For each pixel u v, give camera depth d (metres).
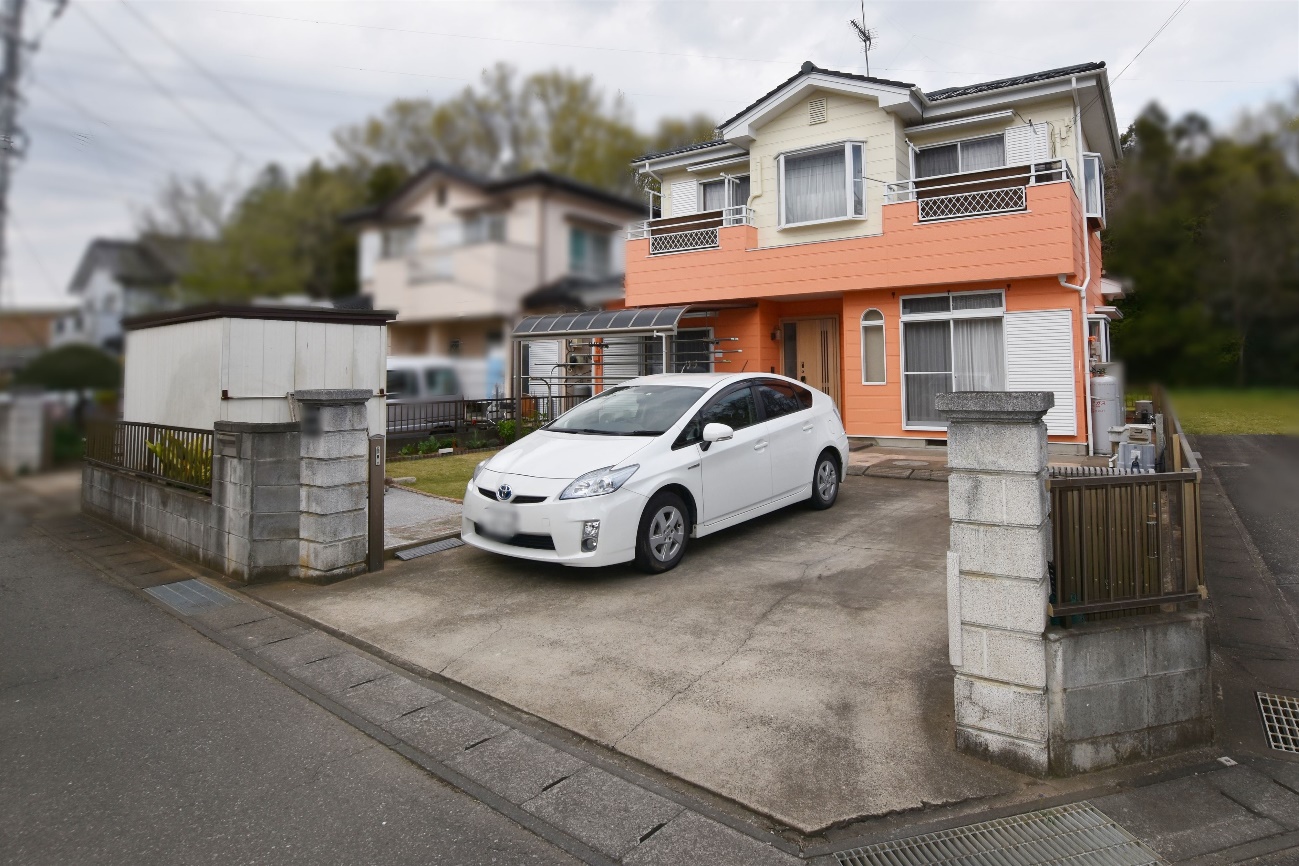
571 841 2.74
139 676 4.14
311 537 5.70
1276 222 21.62
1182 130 23.59
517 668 4.14
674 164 13.97
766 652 4.22
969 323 11.14
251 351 7.51
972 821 2.86
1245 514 7.46
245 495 5.72
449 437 11.65
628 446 5.72
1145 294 22.33
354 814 2.90
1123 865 2.62
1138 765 3.23
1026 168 10.71
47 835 2.77
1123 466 5.73
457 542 6.61
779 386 7.28
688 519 5.95
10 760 3.28
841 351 13.19
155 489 6.88
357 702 3.83
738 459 6.36
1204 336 21.69
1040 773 3.11
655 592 5.23
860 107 12.12
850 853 2.69
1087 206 12.72
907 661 4.07
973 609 3.25
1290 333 21.52
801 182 12.70
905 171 12.20
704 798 3.01
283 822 2.85
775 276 12.39
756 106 12.55
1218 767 3.21
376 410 8.54
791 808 2.91
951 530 3.31
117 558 6.51
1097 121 12.45
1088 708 3.17
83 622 4.97
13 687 4.00
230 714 3.71
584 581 5.52
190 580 5.86
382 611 5.05
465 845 2.72
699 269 13.11
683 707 3.67
